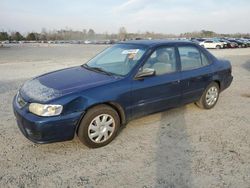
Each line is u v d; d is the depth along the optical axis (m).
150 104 4.11
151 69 3.97
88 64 4.70
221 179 2.89
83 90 3.41
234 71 11.21
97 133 3.57
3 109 5.20
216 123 4.58
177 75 4.44
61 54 25.98
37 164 3.17
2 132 4.06
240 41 37.75
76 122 3.34
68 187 2.73
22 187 2.71
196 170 3.07
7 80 8.55
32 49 40.34
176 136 4.02
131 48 4.46
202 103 5.20
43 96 3.30
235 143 3.79
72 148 3.59
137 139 3.89
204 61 5.10
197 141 3.85
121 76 3.86
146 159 3.32
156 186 2.77
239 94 6.77
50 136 3.21
